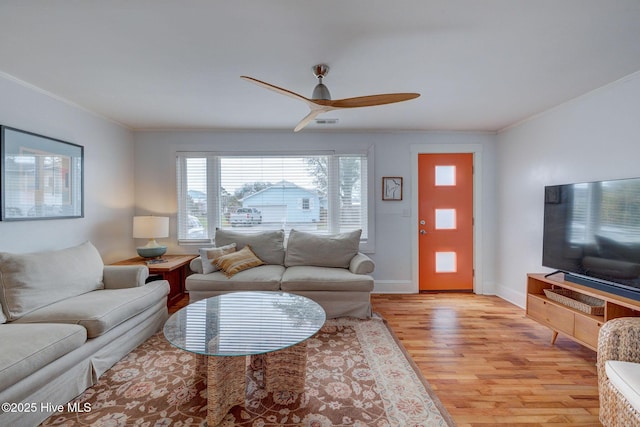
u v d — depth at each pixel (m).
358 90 2.57
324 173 3.93
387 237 3.94
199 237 3.92
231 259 3.15
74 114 2.90
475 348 2.42
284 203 3.94
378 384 1.92
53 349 1.60
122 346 2.22
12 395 1.41
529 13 1.55
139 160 3.84
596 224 2.26
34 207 2.46
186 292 3.85
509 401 1.78
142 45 1.86
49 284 2.12
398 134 3.91
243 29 1.69
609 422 1.44
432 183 3.97
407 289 3.95
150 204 3.86
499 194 3.84
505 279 3.71
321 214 3.94
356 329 2.77
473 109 3.05
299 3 1.47
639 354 1.44
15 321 1.89
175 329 1.78
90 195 3.11
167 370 2.08
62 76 2.29
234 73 2.25
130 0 1.43
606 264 2.18
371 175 3.90
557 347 2.44
